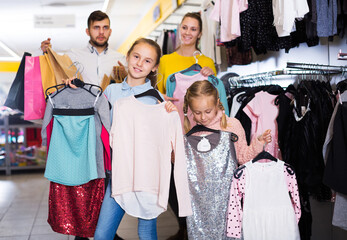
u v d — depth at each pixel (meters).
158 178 2.17
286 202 2.30
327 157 2.49
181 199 2.12
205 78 2.82
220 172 2.27
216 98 2.33
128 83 2.35
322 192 2.73
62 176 2.23
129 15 8.00
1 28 7.95
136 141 2.14
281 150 2.84
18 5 6.55
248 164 2.29
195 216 2.25
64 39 9.17
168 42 5.45
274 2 2.60
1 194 5.82
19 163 8.55
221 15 3.01
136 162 2.13
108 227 2.15
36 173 8.53
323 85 2.79
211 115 2.34
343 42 2.93
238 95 3.18
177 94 2.82
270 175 2.30
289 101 2.89
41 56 2.71
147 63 2.24
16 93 2.80
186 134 2.31
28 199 5.38
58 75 2.70
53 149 2.24
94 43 3.23
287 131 2.79
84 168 2.25
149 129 2.17
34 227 3.88
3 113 8.31
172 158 2.31
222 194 2.26
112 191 2.12
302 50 3.42
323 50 3.16
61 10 7.00
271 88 3.04
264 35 2.99
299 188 2.75
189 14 3.06
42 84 2.68
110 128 2.21
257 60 4.19
